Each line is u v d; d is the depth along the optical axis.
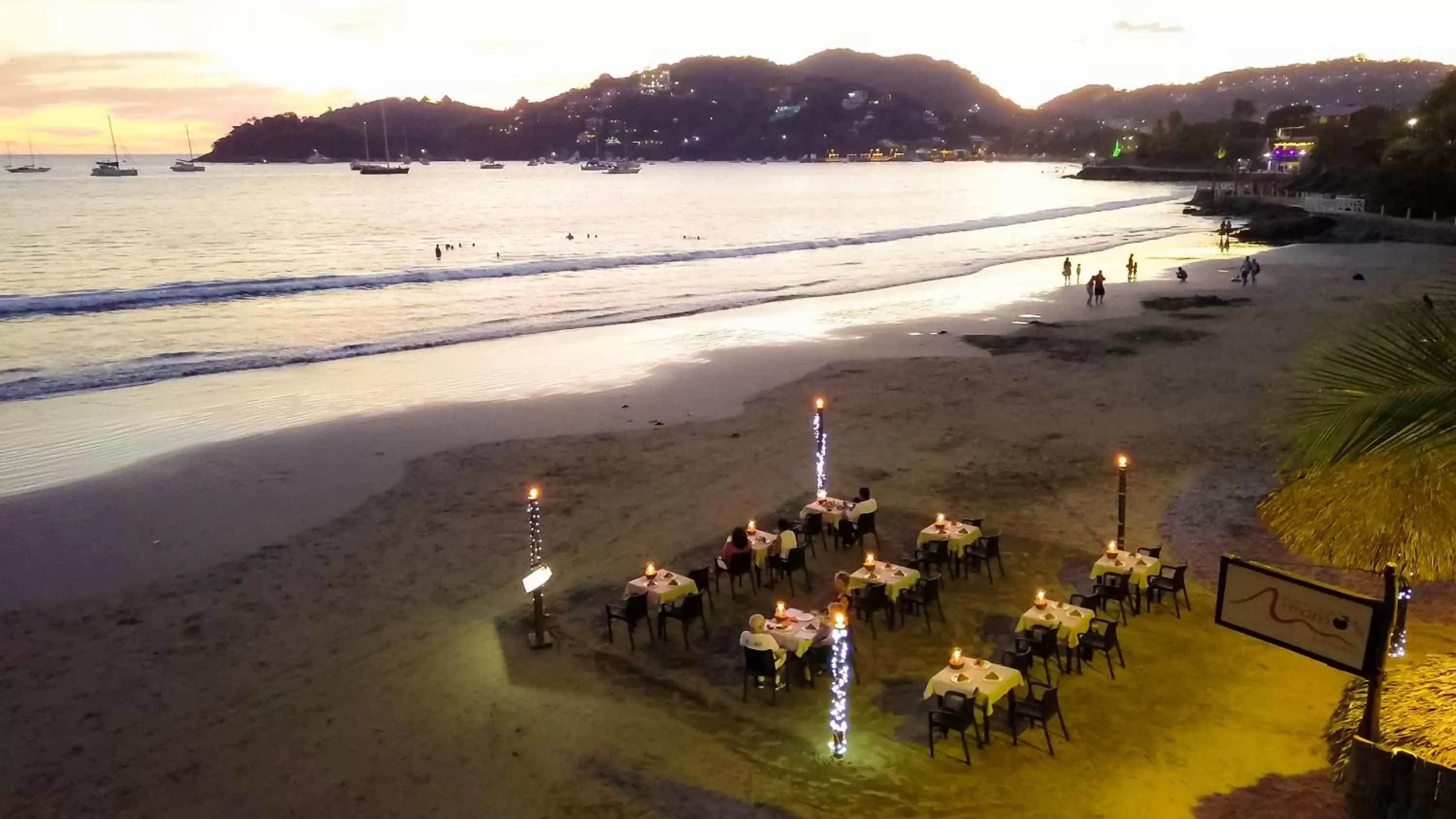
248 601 13.78
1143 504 16.42
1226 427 20.81
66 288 48.25
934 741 9.86
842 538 14.79
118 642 12.59
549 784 9.46
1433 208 73.19
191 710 10.98
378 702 11.09
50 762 10.05
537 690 11.24
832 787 9.20
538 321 38.47
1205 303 38.78
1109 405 23.12
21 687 11.52
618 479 18.73
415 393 26.19
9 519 17.02
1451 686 7.58
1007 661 10.77
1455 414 5.13
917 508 16.78
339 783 9.59
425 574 14.60
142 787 9.62
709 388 26.05
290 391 26.59
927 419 22.44
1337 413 5.63
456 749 10.10
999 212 119.94
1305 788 8.74
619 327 36.97
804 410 23.56
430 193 163.88
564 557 15.14
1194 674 10.98
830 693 10.98
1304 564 13.35
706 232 88.00
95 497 18.11
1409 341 5.45
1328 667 11.04
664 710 10.76
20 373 28.86
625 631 12.68
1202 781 8.99
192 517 17.09
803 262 61.19
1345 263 52.25
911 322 36.31
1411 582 6.84
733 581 13.98
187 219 96.88
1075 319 35.84
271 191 165.75
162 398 25.91
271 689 11.40
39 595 14.00
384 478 19.05
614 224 97.19
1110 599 12.63
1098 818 8.55
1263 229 72.56
